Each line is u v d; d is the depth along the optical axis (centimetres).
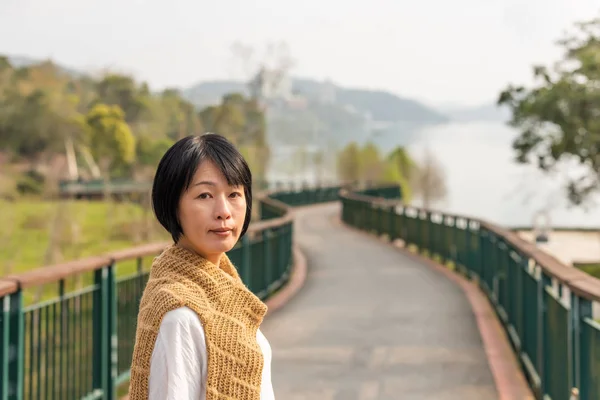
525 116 1881
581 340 473
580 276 498
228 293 180
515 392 695
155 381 168
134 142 7175
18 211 4400
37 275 468
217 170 181
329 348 879
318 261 1791
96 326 589
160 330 169
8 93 7000
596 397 433
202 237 180
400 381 735
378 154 7744
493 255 1171
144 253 660
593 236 2291
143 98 7919
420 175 7944
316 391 703
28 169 6438
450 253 1664
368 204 2645
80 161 7250
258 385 177
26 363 484
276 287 1348
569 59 1834
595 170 1872
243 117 6231
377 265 1705
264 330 988
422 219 1945
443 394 691
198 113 6594
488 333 957
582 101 1781
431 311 1120
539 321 651
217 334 172
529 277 743
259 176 5853
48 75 7388
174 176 180
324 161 7619
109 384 609
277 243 1378
